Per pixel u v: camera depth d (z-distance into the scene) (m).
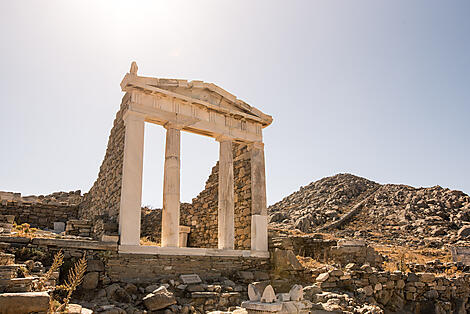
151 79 18.06
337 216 51.47
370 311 13.89
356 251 19.22
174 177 17.86
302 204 64.12
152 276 15.53
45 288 10.38
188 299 13.62
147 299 12.31
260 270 19.08
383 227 45.22
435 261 22.78
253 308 9.06
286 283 17.28
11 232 14.87
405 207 51.19
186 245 24.58
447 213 46.56
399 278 17.08
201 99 19.75
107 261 14.64
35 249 13.21
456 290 18.52
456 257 23.95
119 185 17.36
